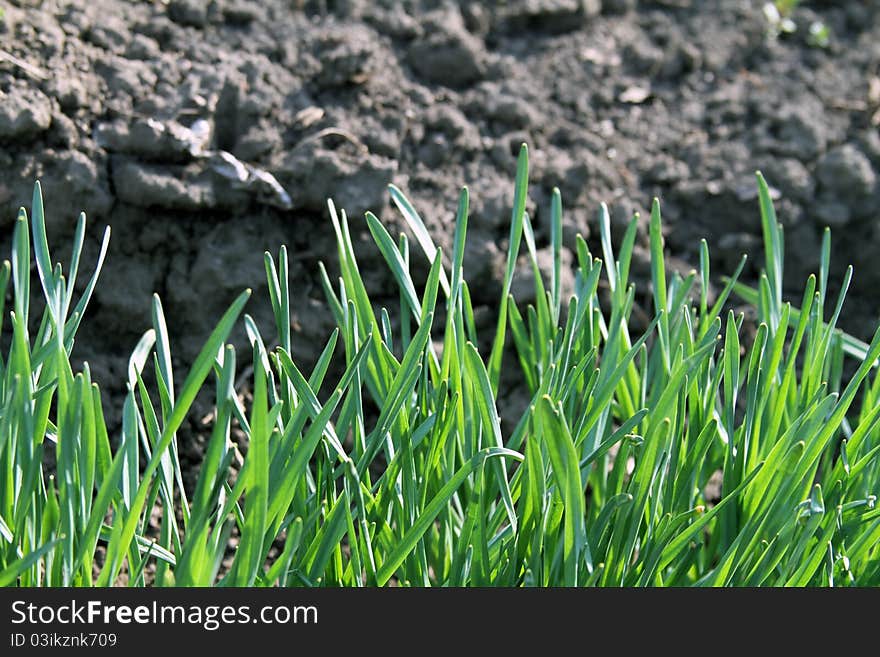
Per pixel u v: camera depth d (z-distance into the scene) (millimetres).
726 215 3428
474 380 1979
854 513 2139
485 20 3637
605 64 3676
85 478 1805
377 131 3193
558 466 1812
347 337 2070
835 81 3822
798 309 3373
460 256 2119
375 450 1969
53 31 3012
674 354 2307
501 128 3393
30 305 2832
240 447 2783
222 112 3088
